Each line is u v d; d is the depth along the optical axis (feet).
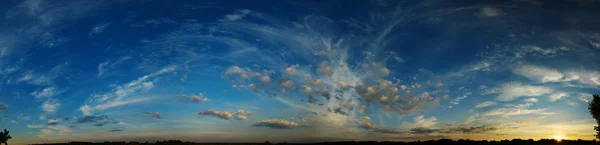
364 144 249.34
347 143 249.14
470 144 270.67
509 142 258.37
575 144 190.90
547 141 230.48
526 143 250.37
